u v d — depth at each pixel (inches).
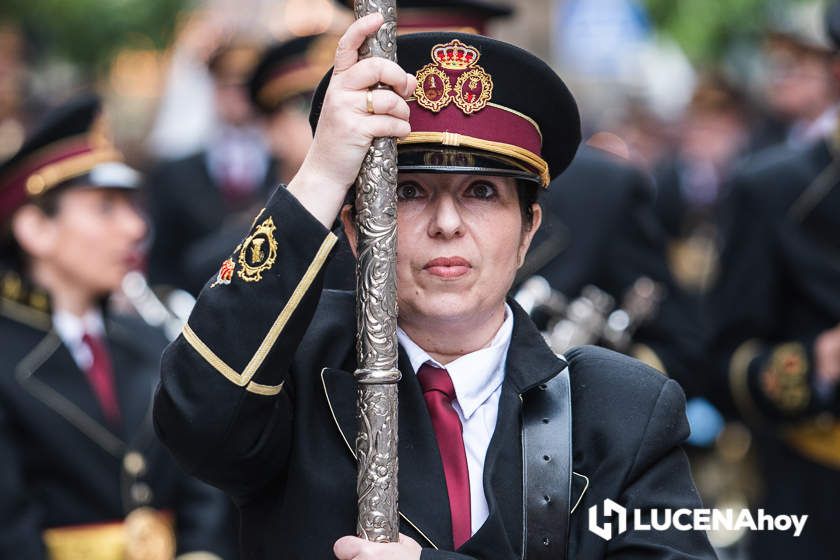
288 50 302.2
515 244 144.8
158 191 441.1
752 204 268.1
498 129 142.4
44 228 239.1
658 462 144.3
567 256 271.0
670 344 283.0
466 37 142.1
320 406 143.5
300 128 302.2
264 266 136.4
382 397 136.8
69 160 239.6
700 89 578.9
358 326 137.7
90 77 701.9
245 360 135.8
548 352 147.5
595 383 146.8
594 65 613.6
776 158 270.5
